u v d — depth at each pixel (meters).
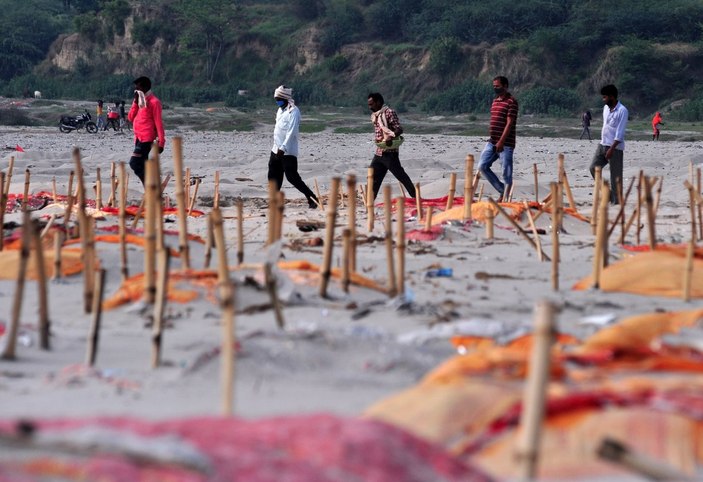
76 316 14.08
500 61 174.75
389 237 15.23
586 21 177.62
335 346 10.84
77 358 11.49
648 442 7.30
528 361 9.19
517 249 20.66
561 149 77.38
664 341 10.48
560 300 15.10
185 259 15.91
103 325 13.34
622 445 6.95
